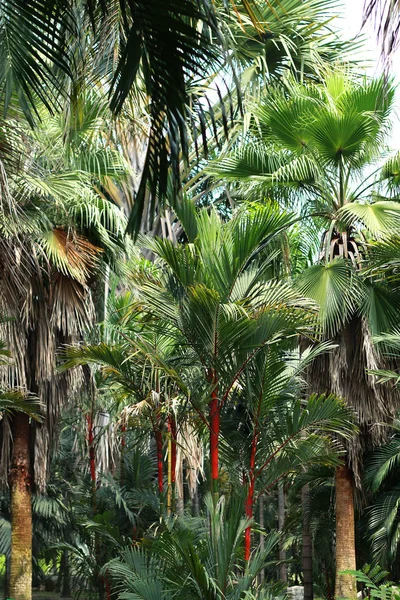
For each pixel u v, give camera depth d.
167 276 7.38
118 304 10.19
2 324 8.67
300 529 14.85
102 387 10.52
